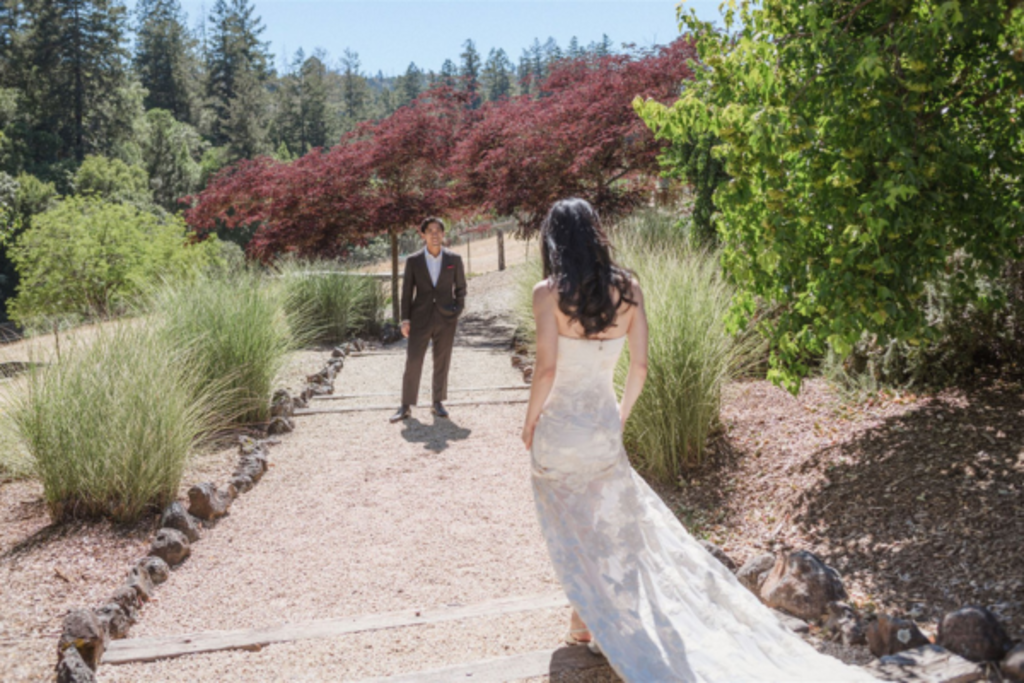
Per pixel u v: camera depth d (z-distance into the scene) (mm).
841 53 3742
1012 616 3076
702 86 4516
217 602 3793
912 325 3936
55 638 3324
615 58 13906
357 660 3131
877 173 3965
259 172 15203
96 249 18719
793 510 4578
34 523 4688
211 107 85812
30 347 5762
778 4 4305
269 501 5258
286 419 6984
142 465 4738
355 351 11469
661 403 5477
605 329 2928
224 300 7410
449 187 15281
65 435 4770
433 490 5398
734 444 5727
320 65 97562
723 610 2902
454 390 8383
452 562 4234
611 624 2768
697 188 9539
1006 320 5562
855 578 3703
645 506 3076
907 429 5141
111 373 5160
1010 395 5215
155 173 60250
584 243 2904
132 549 4352
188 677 3008
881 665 2740
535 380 2945
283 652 3211
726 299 6496
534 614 3533
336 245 14680
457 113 15945
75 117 60656
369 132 16328
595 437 2938
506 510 4992
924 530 3930
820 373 6926
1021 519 3734
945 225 4043
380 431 6883
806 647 2779
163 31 82375
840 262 3963
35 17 61406
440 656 3160
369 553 4375
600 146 12625
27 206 42781
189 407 5656
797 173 4191
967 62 4238
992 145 4367
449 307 7133
